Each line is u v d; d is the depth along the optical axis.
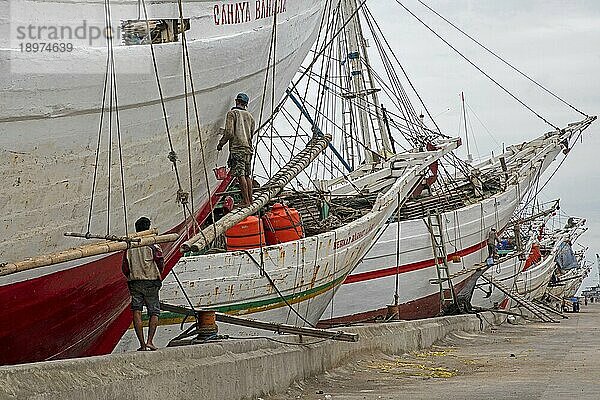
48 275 9.75
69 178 9.53
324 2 16.55
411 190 26.80
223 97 12.34
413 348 21.19
